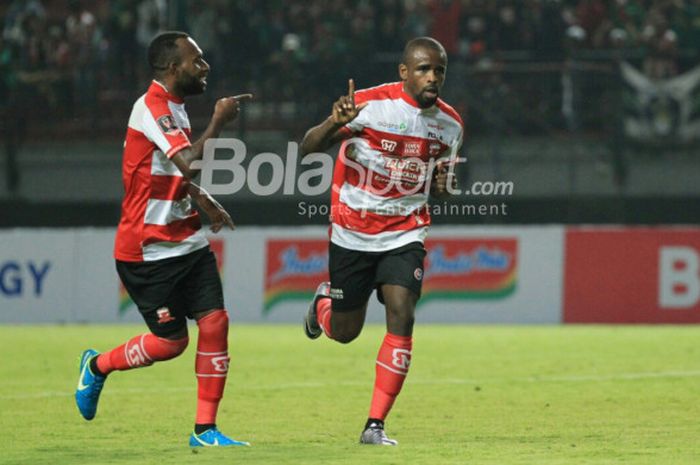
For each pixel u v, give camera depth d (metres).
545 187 63.66
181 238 24.44
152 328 25.00
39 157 65.94
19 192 66.06
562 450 23.45
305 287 60.72
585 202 63.47
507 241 60.03
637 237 59.25
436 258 60.47
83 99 67.31
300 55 69.31
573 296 59.62
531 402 33.09
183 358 45.38
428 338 52.34
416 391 35.62
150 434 27.36
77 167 65.88
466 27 71.00
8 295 62.41
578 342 50.41
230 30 70.75
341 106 23.89
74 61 70.56
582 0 73.31
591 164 63.81
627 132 64.12
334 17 71.94
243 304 61.16
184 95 24.66
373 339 52.72
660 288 59.09
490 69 64.25
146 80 69.25
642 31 70.88
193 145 23.53
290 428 28.27
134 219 24.50
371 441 24.22
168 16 72.31
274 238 61.12
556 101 64.19
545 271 59.78
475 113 63.91
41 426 28.83
